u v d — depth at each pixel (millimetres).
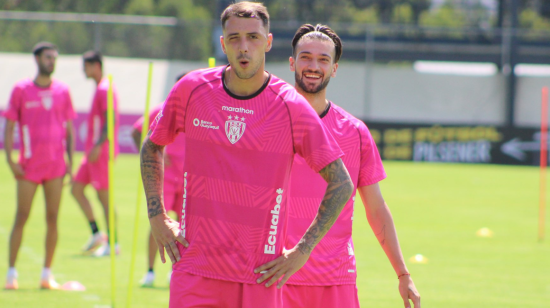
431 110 85938
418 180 60500
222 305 9453
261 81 9438
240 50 9047
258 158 9344
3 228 30625
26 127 19547
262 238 9383
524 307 18688
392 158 79312
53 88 20250
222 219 9398
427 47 87125
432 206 43500
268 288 9352
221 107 9414
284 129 9344
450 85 86438
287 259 9250
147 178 9969
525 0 95875
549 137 79438
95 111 25359
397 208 42094
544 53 86000
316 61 11555
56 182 19641
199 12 131500
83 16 78188
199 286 9438
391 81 86188
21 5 117938
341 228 11555
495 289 21031
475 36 88188
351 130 11695
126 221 33562
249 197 9352
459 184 58125
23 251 25406
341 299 11438
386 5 92125
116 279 21062
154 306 17516
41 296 18328
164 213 9883
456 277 22797
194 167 9570
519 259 26500
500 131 79812
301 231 11328
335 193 9289
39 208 37781
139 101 77500
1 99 73875
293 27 86250
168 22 80375
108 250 25234
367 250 27734
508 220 38031
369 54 85062
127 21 77188
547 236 32469
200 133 9492
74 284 19594
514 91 86062
